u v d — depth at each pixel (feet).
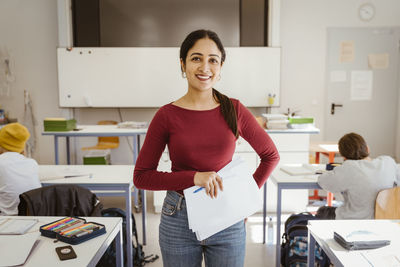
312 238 4.66
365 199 6.65
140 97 15.56
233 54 15.28
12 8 16.48
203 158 3.56
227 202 3.49
